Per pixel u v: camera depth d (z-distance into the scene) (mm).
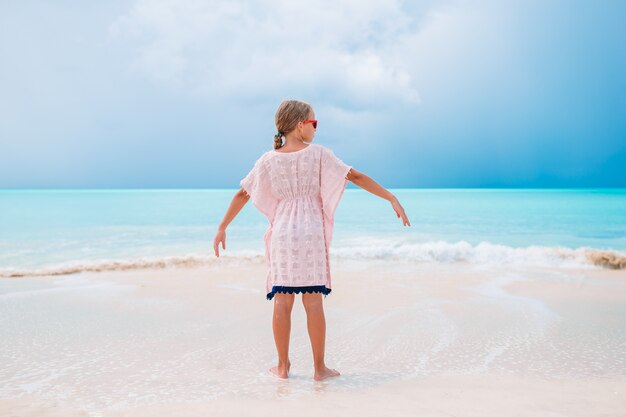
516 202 38750
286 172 3039
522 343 3736
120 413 2338
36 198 50969
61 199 47812
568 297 5492
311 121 3143
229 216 3240
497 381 2855
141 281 6625
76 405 2473
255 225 18156
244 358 3377
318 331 2941
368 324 4344
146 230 16172
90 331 4090
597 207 30234
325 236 3047
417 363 3277
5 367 3152
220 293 5785
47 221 19641
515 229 16625
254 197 3129
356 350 3598
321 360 2953
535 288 6051
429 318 4547
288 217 3000
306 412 2336
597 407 2391
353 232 15758
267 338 3895
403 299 5410
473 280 6660
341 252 9211
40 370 3092
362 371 3104
